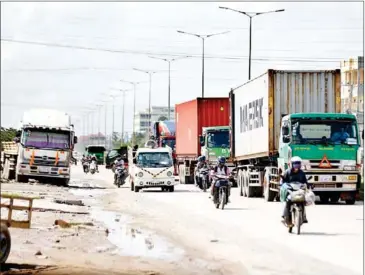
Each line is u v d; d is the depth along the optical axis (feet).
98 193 164.96
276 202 131.44
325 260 58.03
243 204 125.80
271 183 132.46
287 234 77.00
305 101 132.16
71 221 88.79
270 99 131.75
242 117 154.71
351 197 123.24
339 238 72.95
